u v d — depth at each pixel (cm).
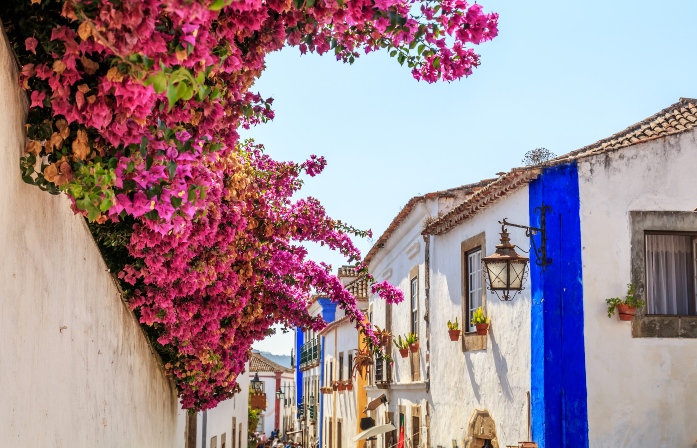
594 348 919
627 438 911
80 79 341
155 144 362
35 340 377
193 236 526
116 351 623
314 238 920
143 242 493
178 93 315
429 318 1508
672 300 955
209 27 337
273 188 866
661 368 927
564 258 938
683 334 936
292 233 888
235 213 610
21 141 349
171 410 1048
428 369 1507
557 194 951
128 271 567
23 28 344
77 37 332
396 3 419
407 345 1659
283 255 933
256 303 934
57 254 421
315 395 3712
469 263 1270
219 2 287
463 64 479
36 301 378
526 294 1001
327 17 415
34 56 354
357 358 2112
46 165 360
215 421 1753
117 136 344
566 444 912
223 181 610
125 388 671
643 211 944
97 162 355
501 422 1080
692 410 925
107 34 296
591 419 907
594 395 912
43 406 393
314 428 3678
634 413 916
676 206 951
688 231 948
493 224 1134
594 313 923
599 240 934
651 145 955
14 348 339
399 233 1772
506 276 936
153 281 604
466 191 1496
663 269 959
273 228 858
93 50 332
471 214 1212
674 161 958
